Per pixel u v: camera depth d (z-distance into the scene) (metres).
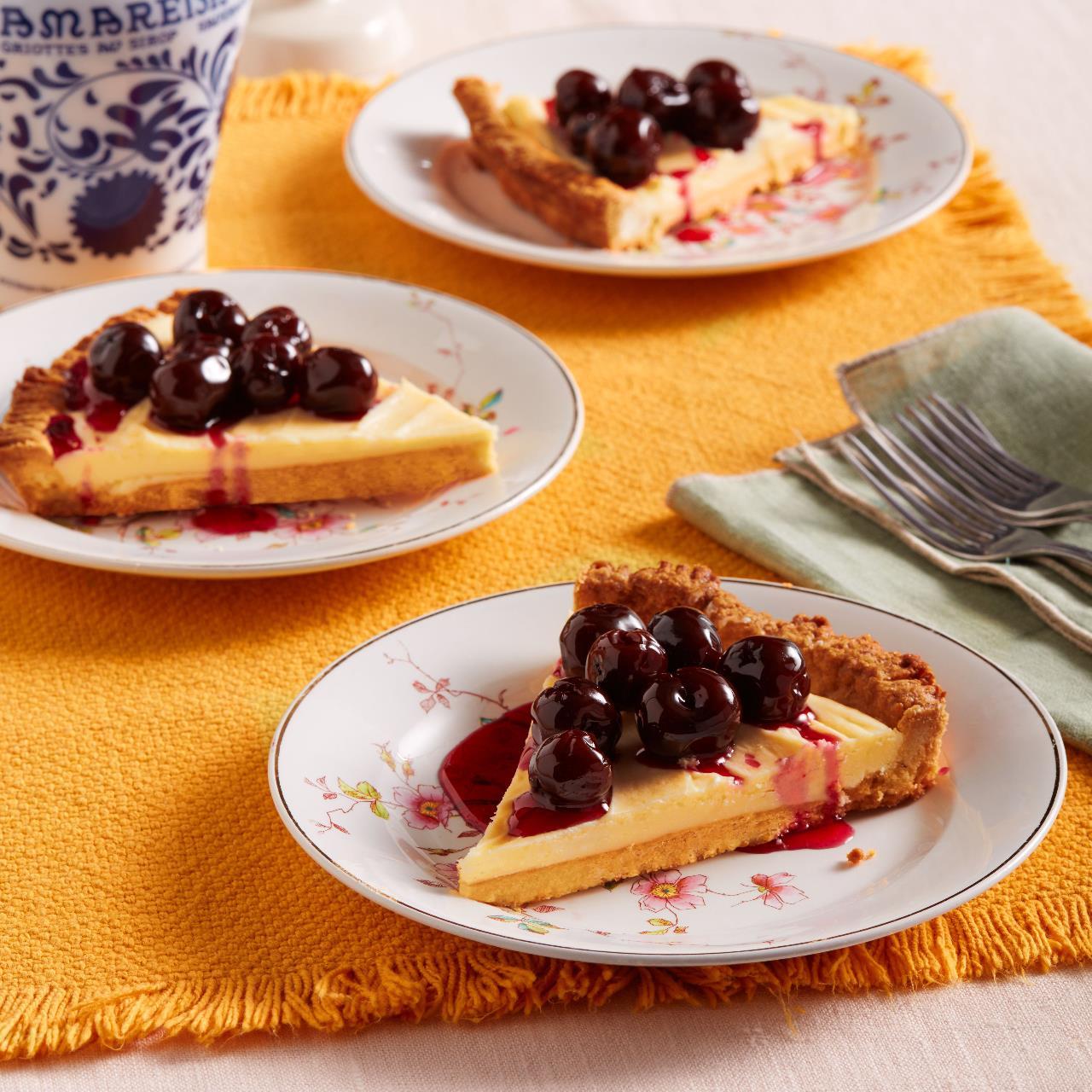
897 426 1.20
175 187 1.28
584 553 1.16
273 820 1.06
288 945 1.02
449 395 1.21
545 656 1.09
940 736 1.05
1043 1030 1.01
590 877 1.04
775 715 1.05
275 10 1.52
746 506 1.17
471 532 1.17
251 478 1.17
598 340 1.28
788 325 1.29
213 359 1.17
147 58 1.24
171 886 1.04
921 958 1.02
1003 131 1.46
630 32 1.45
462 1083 1.00
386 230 1.36
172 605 1.14
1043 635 1.12
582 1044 1.00
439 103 1.41
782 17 1.60
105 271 1.29
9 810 1.06
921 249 1.33
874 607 1.10
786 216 1.35
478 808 1.05
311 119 1.44
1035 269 1.31
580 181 1.32
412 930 1.03
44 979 1.01
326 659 1.12
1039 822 1.03
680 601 1.09
